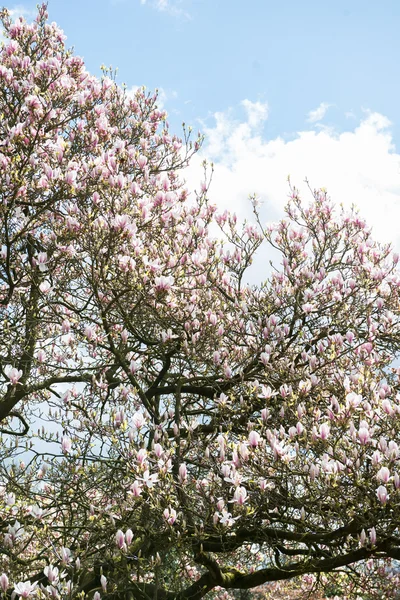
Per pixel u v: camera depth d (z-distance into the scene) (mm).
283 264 8781
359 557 5859
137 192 7238
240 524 6168
